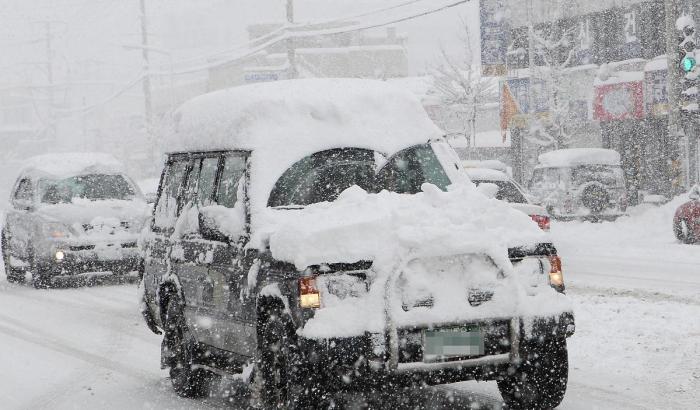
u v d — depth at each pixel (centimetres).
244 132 1184
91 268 2636
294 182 1144
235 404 1240
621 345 1420
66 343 1786
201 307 1200
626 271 2434
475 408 1129
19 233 2823
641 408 1091
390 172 1196
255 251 1058
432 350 946
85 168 2795
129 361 1582
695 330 1493
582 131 5838
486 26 6041
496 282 963
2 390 1400
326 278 951
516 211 1027
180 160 1384
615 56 5462
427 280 951
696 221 3128
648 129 5334
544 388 1045
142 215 2697
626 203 4044
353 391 970
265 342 1034
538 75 5584
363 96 1233
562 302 998
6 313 2233
